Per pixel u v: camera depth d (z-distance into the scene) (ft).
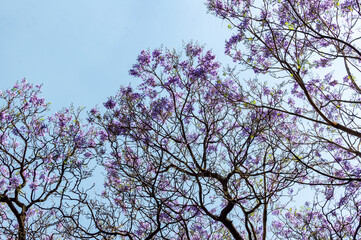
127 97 26.89
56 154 27.25
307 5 27.78
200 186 20.90
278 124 27.91
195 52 30.42
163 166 21.99
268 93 28.66
